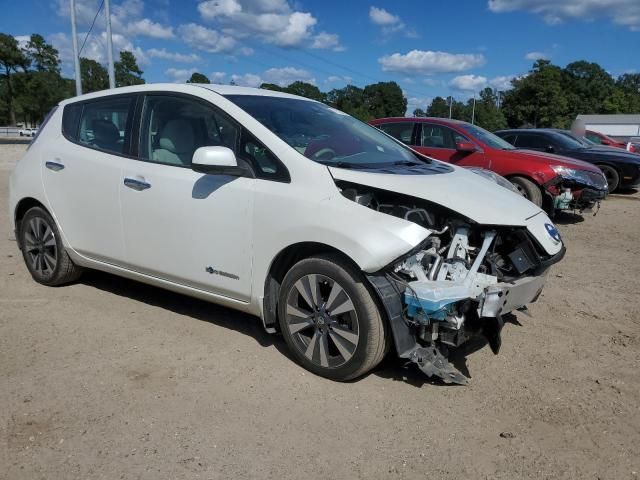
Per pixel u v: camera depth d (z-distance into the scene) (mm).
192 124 4059
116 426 2998
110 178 4336
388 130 10758
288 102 4363
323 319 3457
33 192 4953
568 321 4723
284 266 3684
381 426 3070
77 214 4648
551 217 9234
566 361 3943
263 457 2783
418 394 3418
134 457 2752
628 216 10305
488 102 101188
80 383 3432
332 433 2996
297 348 3627
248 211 3611
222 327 4340
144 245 4191
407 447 2895
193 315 4570
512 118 85312
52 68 74062
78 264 4895
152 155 4195
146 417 3090
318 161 3629
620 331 4527
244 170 3672
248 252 3646
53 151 4836
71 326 4297
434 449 2885
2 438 2865
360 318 3291
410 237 3172
